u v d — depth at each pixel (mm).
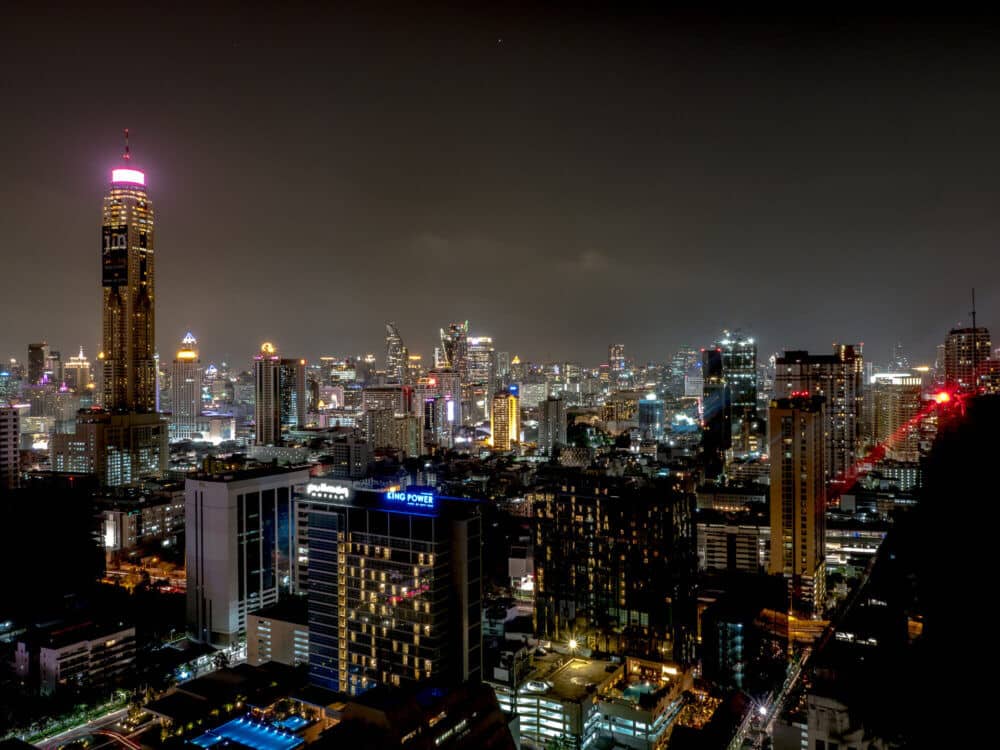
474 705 172000
